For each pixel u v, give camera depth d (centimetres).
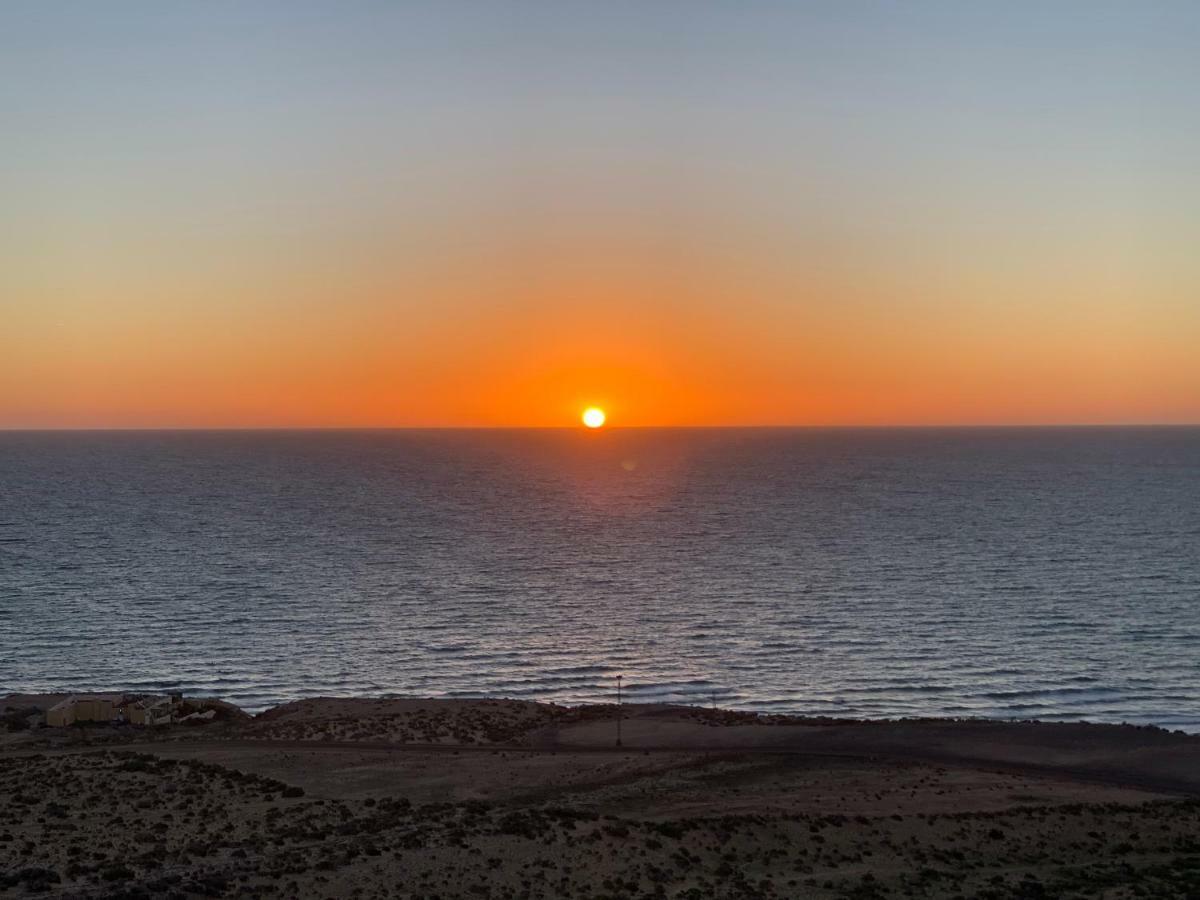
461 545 19512
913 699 10050
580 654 11719
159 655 11512
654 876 4447
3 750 7225
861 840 5112
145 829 4816
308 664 11250
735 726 8100
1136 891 4478
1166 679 10638
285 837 4756
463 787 6116
